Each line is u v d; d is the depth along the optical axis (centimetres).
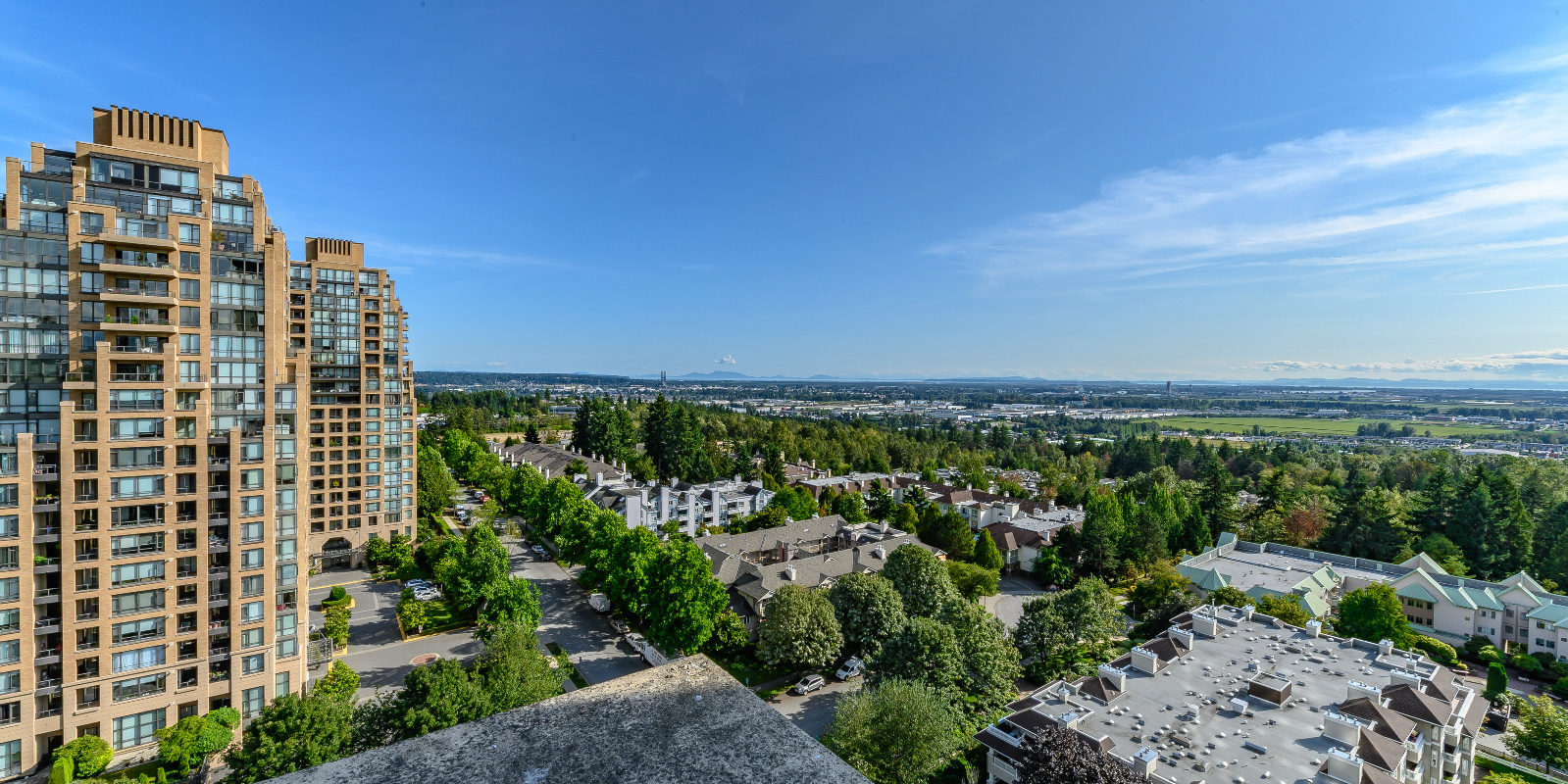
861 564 9962
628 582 8431
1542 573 10794
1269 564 10588
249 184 6775
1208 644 6650
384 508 11456
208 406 6050
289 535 6781
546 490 12425
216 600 6084
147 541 5775
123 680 5681
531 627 7781
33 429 5506
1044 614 7788
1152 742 4853
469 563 8562
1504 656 8600
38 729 5425
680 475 18775
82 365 5753
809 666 7706
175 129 6500
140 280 6012
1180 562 11119
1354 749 4612
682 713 897
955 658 6244
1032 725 5156
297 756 4631
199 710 5972
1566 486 14175
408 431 11700
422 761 782
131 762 5666
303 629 6931
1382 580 9956
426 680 5097
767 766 793
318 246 11688
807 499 14050
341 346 11219
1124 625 8962
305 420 7306
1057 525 13362
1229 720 5141
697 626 7275
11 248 5662
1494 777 5441
